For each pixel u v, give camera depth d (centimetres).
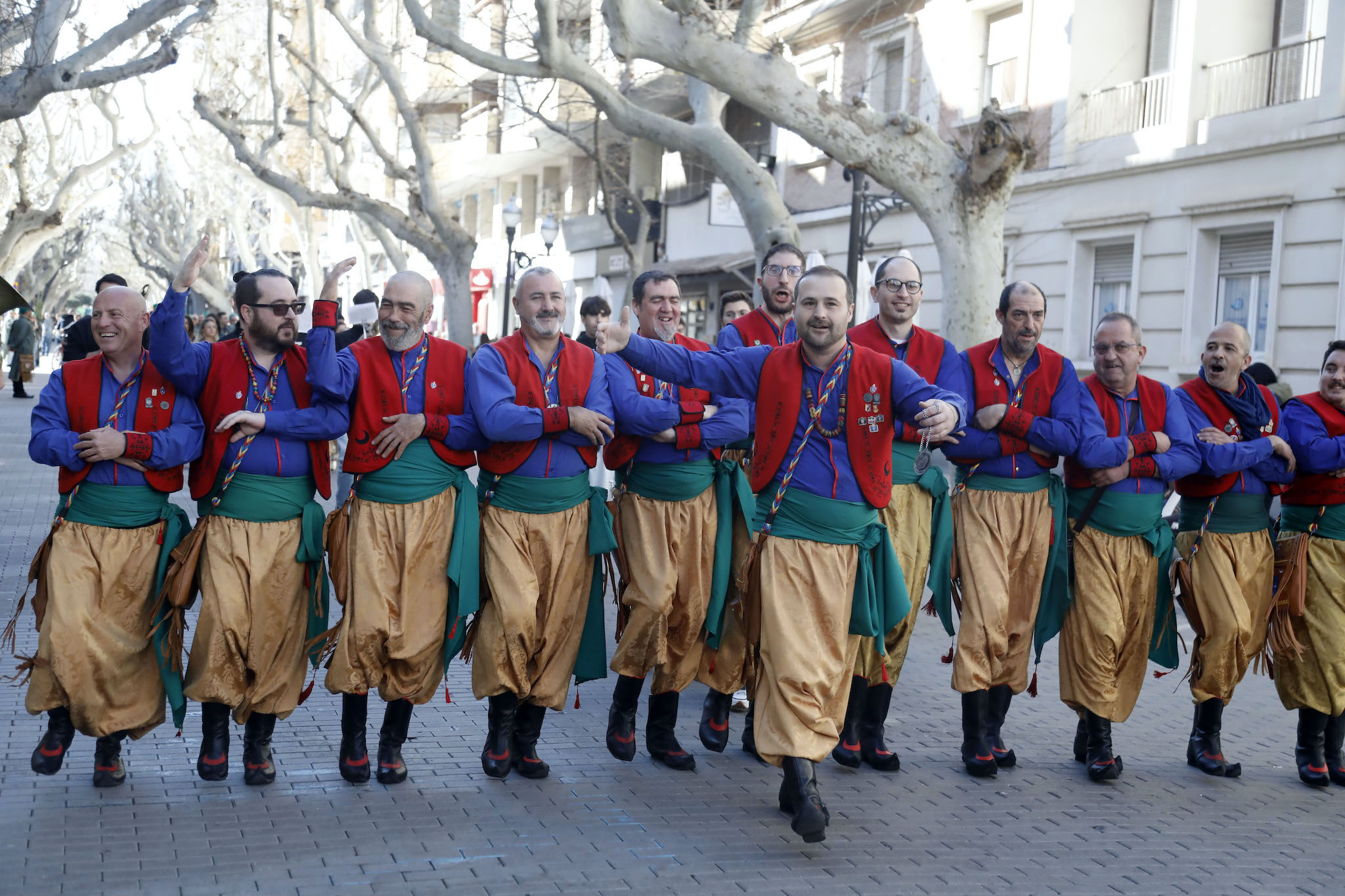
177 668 515
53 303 7625
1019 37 1917
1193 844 509
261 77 3206
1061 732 680
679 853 473
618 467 586
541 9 1320
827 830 505
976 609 585
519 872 447
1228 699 618
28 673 522
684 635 581
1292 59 1540
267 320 519
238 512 514
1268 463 607
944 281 1333
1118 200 1734
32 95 1513
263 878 433
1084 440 585
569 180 3469
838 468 499
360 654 519
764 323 637
